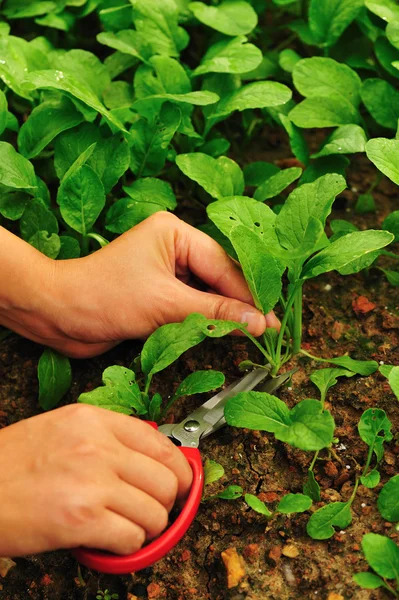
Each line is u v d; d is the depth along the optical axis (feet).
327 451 2.36
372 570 2.17
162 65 2.68
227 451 2.39
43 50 2.92
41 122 2.63
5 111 2.62
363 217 2.80
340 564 2.19
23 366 2.59
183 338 2.29
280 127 3.05
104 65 2.86
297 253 2.16
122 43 2.80
